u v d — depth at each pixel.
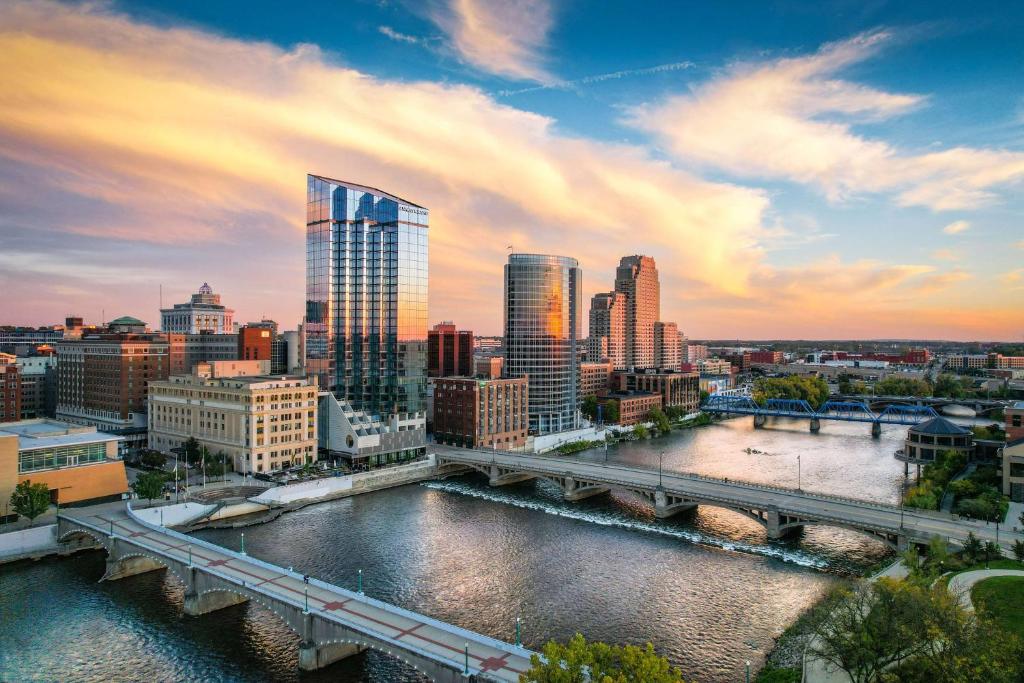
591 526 149.00
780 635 93.62
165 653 88.62
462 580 113.94
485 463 197.50
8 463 134.25
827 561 124.75
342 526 147.50
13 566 122.25
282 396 190.00
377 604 88.69
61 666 84.94
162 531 121.62
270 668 85.00
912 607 68.56
